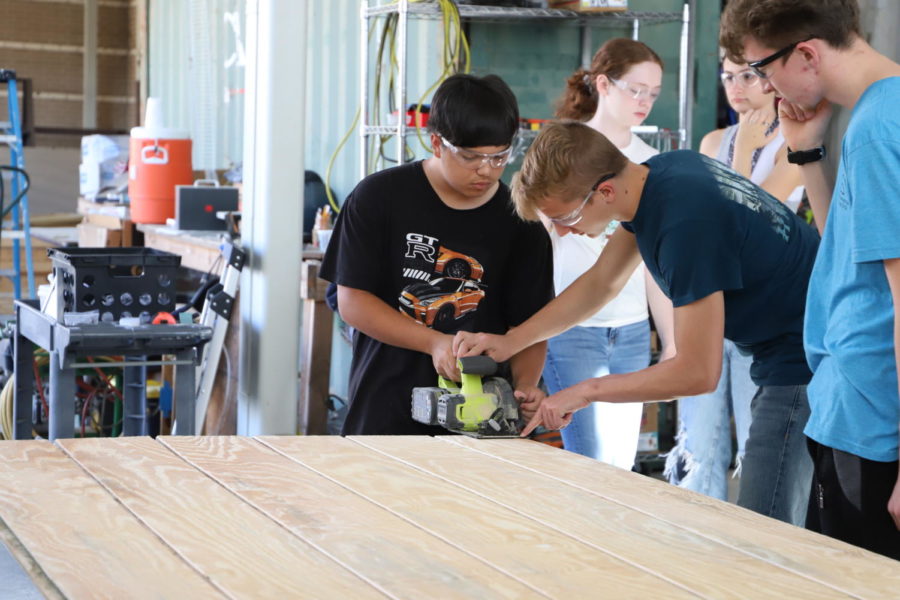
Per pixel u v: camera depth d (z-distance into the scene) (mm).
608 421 3367
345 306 2441
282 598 1262
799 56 1786
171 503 1650
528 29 4680
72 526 1512
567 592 1310
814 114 2244
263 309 3621
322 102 5930
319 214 5020
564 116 3693
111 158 6672
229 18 7316
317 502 1687
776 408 2273
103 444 2053
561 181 2059
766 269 2117
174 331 3299
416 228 2428
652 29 4891
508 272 2537
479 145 2250
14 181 5680
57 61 9828
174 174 5453
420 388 2330
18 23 9648
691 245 1999
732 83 3506
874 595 1323
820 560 1455
